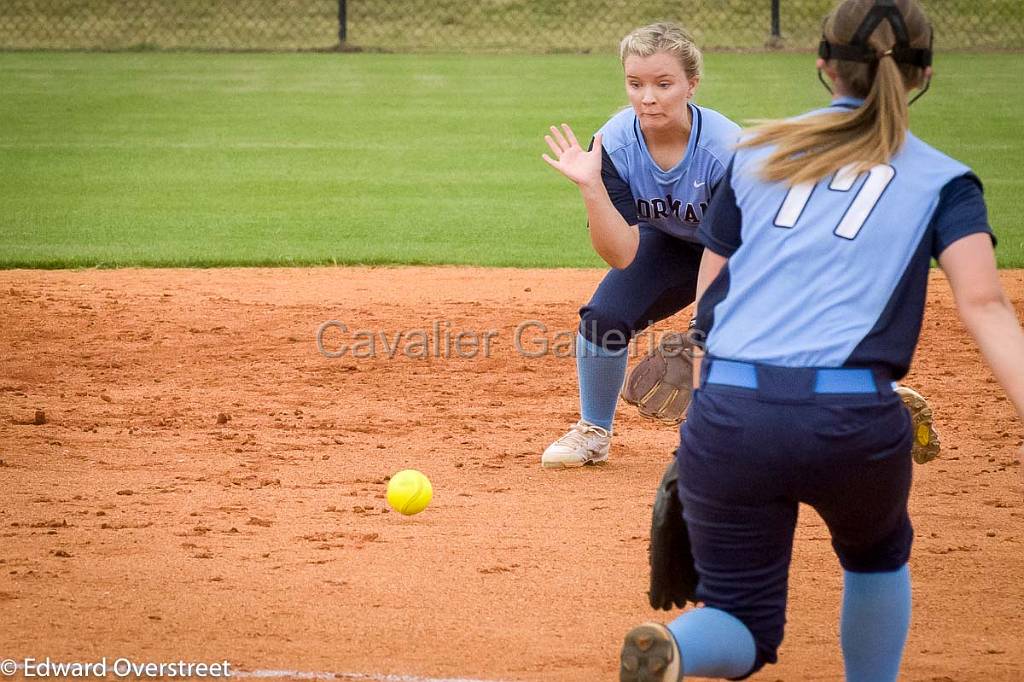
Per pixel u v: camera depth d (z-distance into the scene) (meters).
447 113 80.31
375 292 39.12
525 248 46.69
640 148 20.61
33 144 69.19
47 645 15.20
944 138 69.38
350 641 15.47
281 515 20.52
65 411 26.95
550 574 17.94
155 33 117.56
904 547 12.23
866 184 11.20
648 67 19.48
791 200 11.35
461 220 51.94
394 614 16.36
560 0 126.56
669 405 21.33
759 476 11.05
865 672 12.73
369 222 51.41
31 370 30.22
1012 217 50.91
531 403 28.50
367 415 27.19
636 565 18.36
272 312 36.44
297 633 15.70
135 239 47.66
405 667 14.70
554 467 23.58
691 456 11.47
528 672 14.63
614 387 23.53
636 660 10.75
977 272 10.87
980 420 27.00
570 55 107.75
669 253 22.48
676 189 20.66
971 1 121.06
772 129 11.67
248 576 17.67
